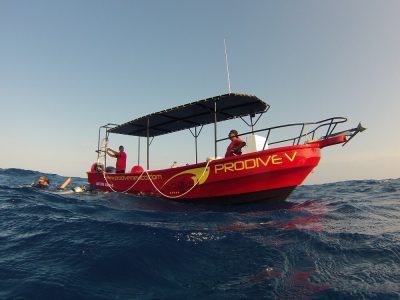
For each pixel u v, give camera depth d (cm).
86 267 364
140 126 1174
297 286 318
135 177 1029
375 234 500
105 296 301
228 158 788
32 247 437
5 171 2662
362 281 323
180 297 302
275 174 760
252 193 794
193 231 539
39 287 308
